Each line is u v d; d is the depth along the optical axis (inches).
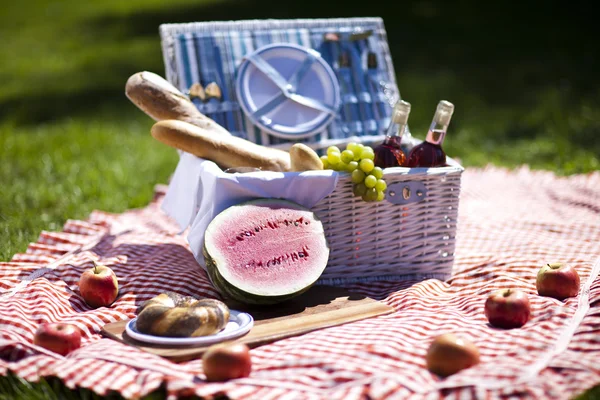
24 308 113.4
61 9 690.8
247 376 92.6
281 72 161.6
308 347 99.3
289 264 116.2
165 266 136.0
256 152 131.5
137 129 325.4
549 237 159.2
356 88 169.0
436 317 111.3
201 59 158.7
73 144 292.7
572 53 399.2
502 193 203.2
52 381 92.9
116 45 521.7
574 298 117.0
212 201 120.3
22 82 442.9
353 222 130.9
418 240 134.8
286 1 547.8
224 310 104.1
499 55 407.5
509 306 106.0
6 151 280.4
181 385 87.9
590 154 244.1
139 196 216.7
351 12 501.7
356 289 131.6
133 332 103.0
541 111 308.7
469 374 89.2
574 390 85.7
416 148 136.9
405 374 89.7
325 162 130.3
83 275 120.9
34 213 195.9
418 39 447.5
